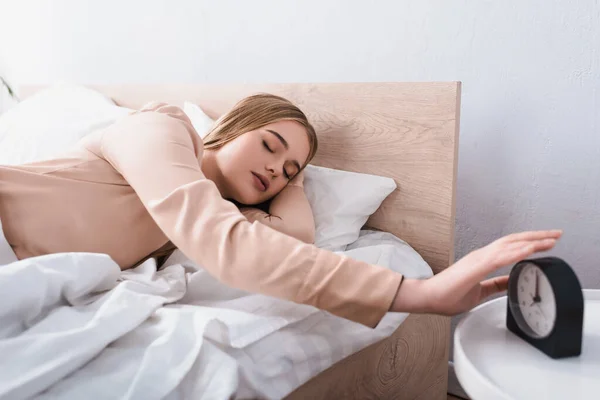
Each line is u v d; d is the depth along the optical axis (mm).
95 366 675
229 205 803
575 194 1246
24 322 729
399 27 1441
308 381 885
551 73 1240
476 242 1404
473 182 1388
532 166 1294
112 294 761
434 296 702
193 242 767
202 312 768
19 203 956
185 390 681
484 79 1332
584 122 1214
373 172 1350
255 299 865
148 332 734
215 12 1811
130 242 1007
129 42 2084
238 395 705
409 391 1182
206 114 1673
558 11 1213
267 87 1533
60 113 1732
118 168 971
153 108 1099
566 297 664
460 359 668
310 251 745
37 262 740
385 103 1315
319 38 1594
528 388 610
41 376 617
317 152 1447
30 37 2443
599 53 1177
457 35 1354
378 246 1121
